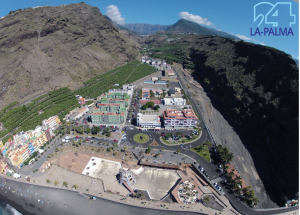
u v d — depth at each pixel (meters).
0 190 161.25
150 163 188.62
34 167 184.12
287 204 153.25
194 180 173.25
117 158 198.38
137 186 167.38
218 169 184.50
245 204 151.75
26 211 143.88
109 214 141.62
